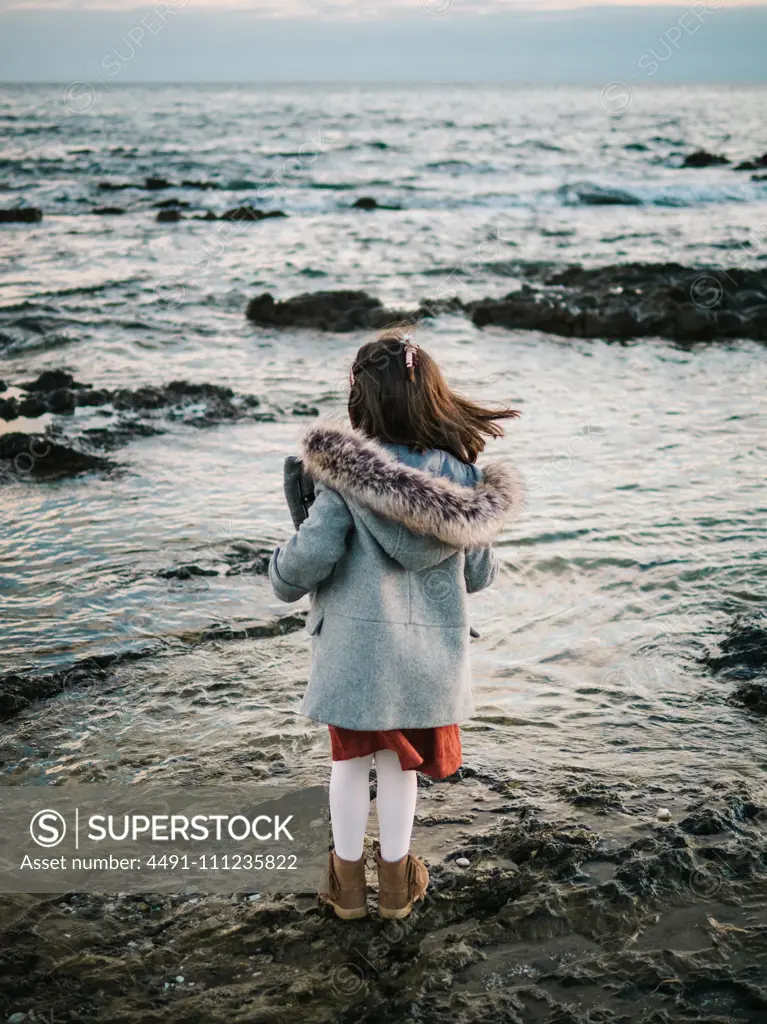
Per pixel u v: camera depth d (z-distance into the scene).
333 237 21.17
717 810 3.03
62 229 21.94
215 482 6.78
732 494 6.42
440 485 2.34
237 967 2.48
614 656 4.27
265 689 4.00
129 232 21.58
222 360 10.78
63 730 3.65
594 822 3.04
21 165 36.38
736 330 12.05
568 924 2.57
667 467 7.01
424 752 2.56
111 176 34.19
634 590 4.96
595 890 2.68
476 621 4.63
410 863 2.67
